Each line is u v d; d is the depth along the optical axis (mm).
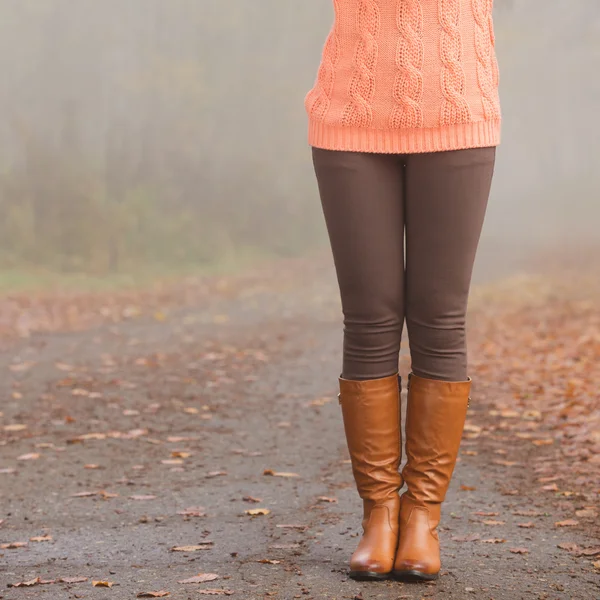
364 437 4488
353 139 4250
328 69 4328
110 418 10539
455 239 4285
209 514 6262
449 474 4508
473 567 4660
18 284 29094
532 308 22125
